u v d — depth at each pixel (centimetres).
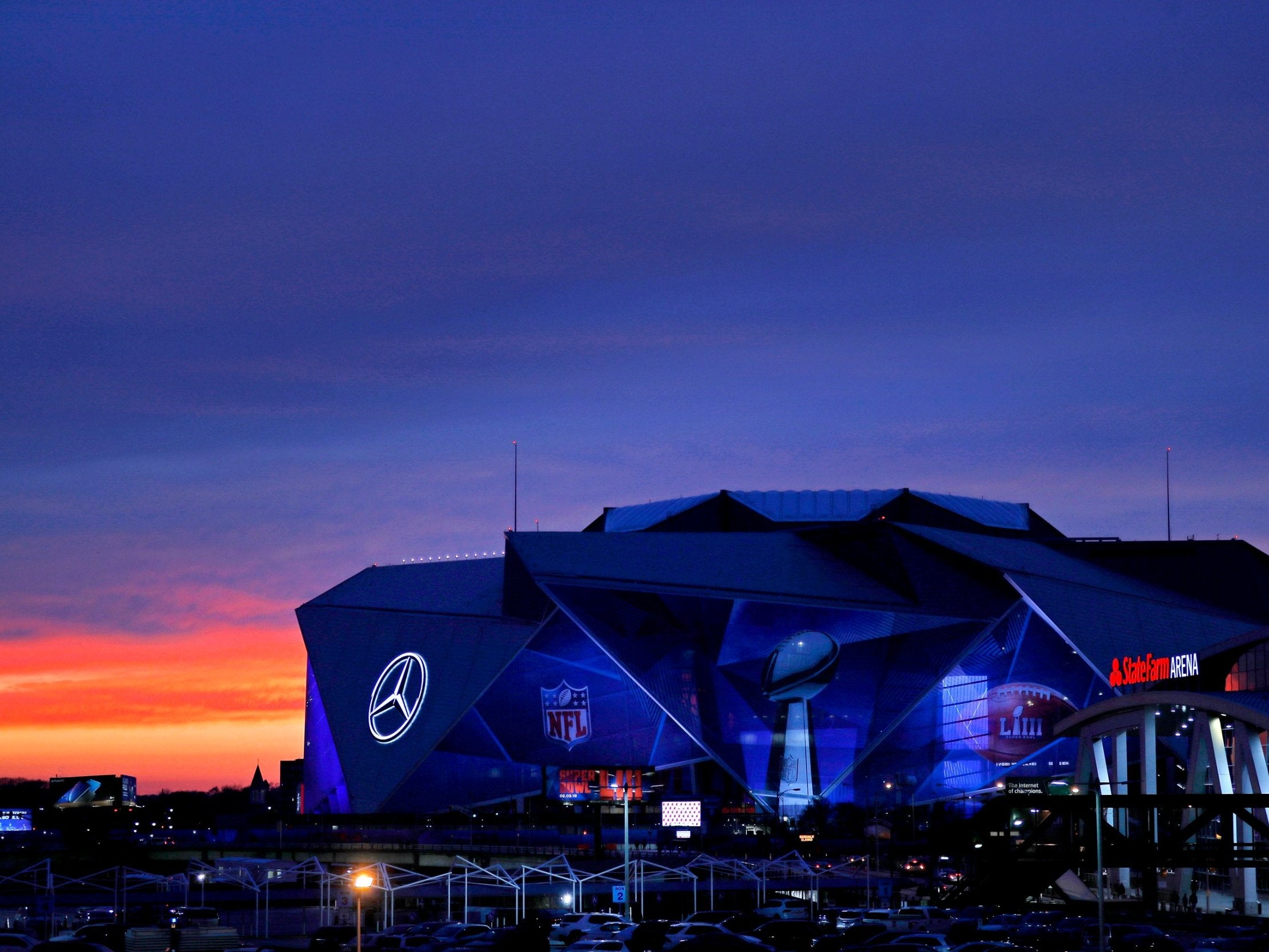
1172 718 19888
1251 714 12900
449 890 14812
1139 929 10238
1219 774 13462
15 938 9244
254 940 13150
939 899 14600
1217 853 10881
